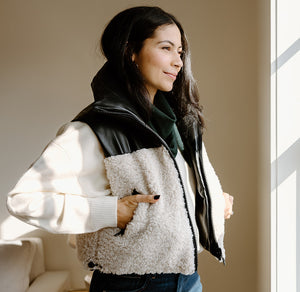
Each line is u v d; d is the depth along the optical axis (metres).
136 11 1.24
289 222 1.92
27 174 1.13
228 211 1.61
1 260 2.68
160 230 1.16
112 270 1.20
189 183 1.42
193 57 2.83
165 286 1.21
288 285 1.93
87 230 1.15
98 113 1.21
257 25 2.64
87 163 1.18
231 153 2.82
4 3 2.97
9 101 3.00
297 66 1.90
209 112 2.83
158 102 1.33
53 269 3.02
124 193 1.20
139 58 1.26
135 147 1.21
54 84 2.97
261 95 2.42
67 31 2.95
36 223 1.12
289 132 1.91
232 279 2.86
